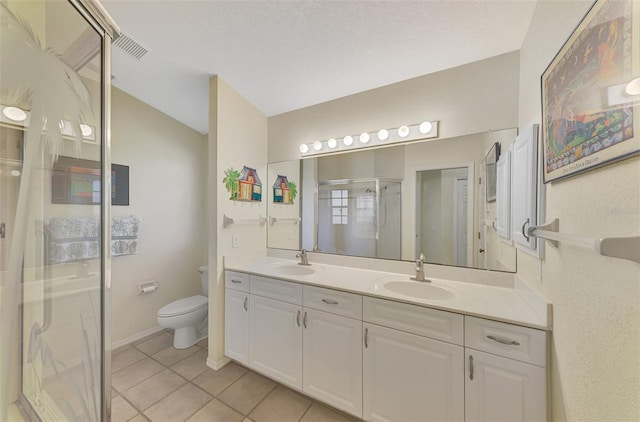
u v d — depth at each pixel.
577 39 0.75
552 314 0.97
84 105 0.94
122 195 2.28
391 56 1.61
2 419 0.71
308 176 2.29
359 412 1.40
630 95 0.54
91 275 0.96
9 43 0.73
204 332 2.50
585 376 0.74
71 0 0.85
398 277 1.75
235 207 2.15
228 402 1.61
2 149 0.74
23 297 0.78
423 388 1.24
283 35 1.50
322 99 2.17
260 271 1.90
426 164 1.77
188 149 2.88
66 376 0.88
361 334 1.41
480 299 1.29
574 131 0.77
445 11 1.25
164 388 1.74
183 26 1.45
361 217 2.04
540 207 1.05
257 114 2.39
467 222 1.63
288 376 1.68
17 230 0.77
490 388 1.09
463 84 1.64
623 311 0.58
